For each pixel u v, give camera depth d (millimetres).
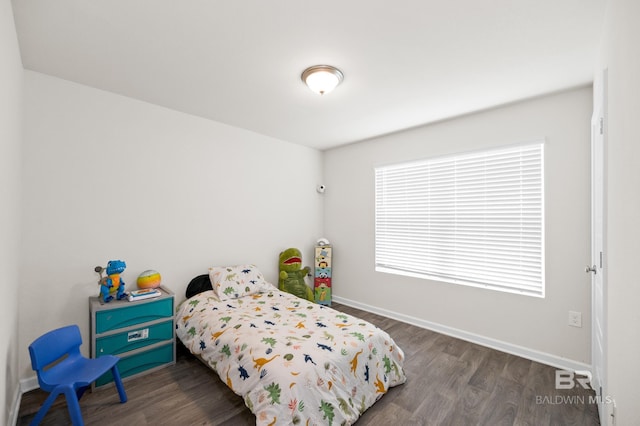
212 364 2164
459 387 2197
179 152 2963
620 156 1226
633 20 1030
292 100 2678
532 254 2654
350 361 1902
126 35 1737
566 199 2461
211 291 2965
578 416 1886
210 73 2193
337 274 4336
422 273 3428
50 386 1634
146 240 2744
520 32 1688
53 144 2256
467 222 3057
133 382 2238
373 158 3893
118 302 2260
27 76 2146
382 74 2186
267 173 3777
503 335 2805
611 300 1397
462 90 2447
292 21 1602
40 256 2199
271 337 2035
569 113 2447
